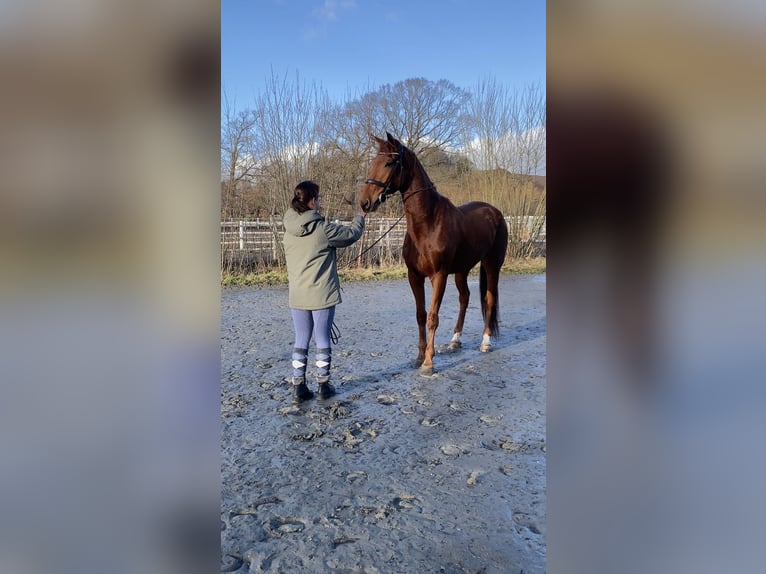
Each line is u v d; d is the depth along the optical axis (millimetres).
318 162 10289
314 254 2941
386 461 2264
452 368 3820
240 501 1920
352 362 4004
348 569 1515
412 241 3631
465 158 12641
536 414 2840
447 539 1665
